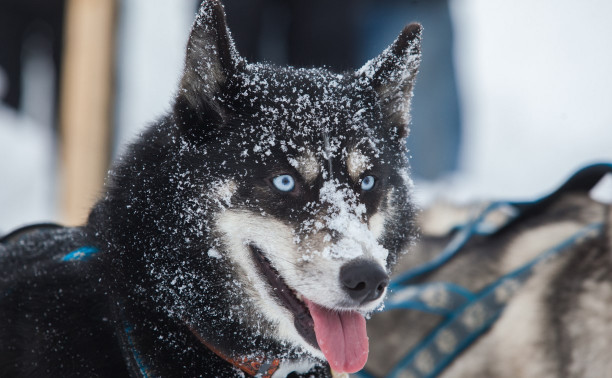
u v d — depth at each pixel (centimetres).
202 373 221
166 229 216
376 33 610
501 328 330
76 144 508
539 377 319
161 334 215
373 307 217
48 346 210
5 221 562
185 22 513
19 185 613
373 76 251
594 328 313
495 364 327
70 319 214
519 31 1345
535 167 825
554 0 1424
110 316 215
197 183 218
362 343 222
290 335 229
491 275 353
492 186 689
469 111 1026
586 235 337
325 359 228
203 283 219
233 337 223
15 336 215
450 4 611
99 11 502
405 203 254
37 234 253
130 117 512
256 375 229
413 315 354
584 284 324
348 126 230
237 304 223
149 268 214
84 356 211
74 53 513
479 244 372
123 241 215
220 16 226
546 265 337
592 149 881
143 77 511
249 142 224
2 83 764
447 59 614
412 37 252
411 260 378
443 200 432
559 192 374
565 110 1076
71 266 222
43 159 664
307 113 227
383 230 246
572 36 1311
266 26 623
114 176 226
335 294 213
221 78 230
